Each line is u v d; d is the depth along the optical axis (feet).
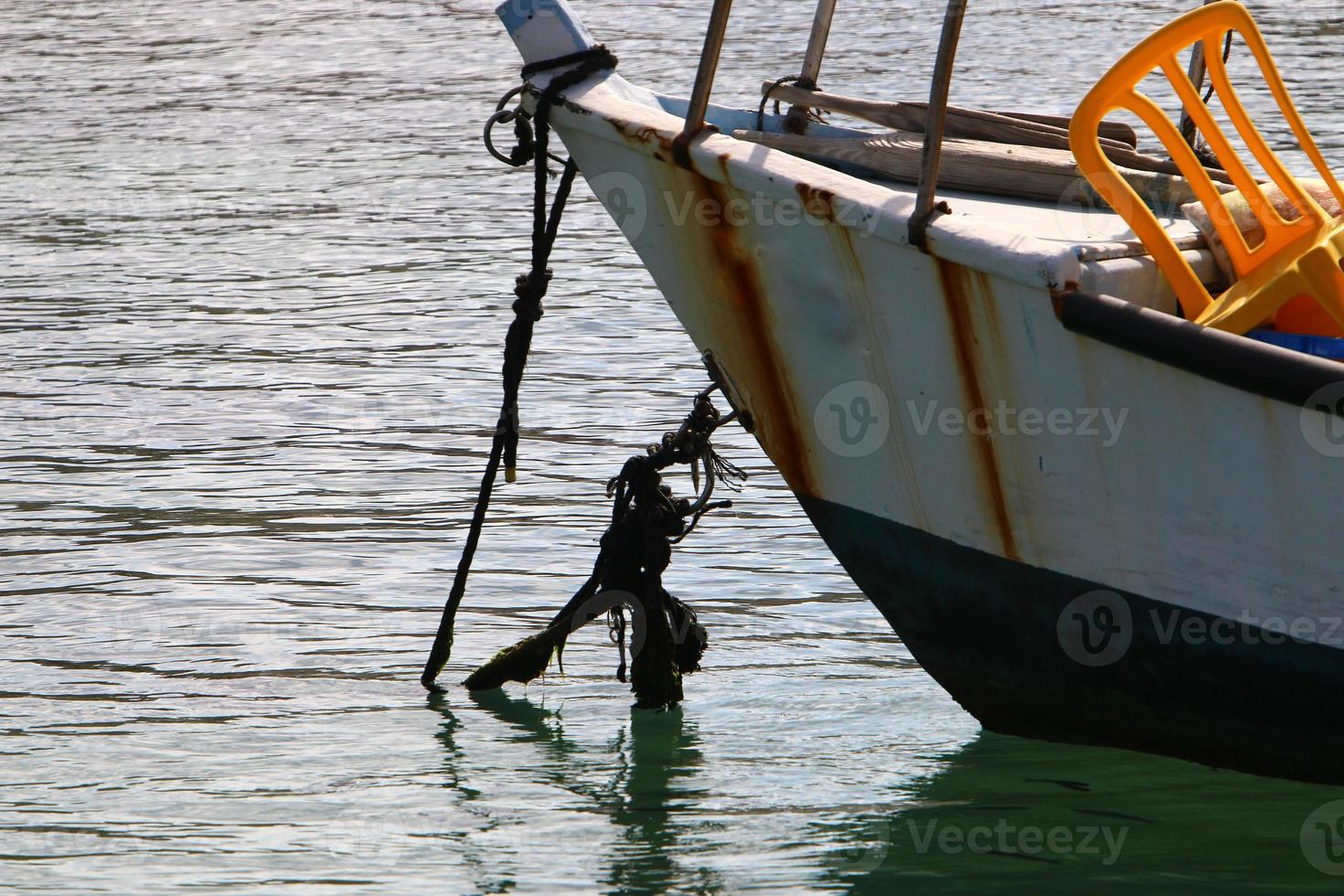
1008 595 65.31
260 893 56.85
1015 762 67.77
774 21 354.33
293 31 382.01
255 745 69.67
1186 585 60.75
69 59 343.05
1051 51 296.92
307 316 149.48
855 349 64.28
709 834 61.26
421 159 230.27
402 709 73.92
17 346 139.95
